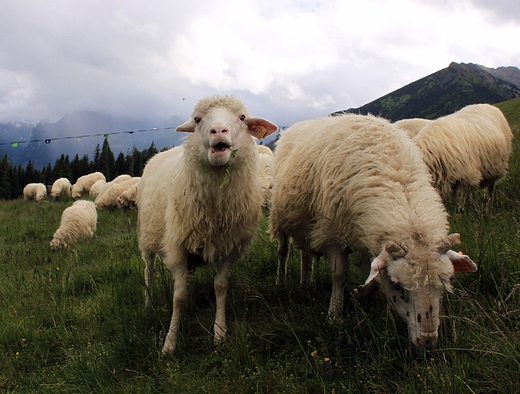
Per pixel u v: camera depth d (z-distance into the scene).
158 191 4.65
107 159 56.69
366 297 3.86
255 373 3.06
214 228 4.03
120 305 5.14
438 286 2.82
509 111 34.06
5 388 3.64
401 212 3.15
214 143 3.49
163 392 3.23
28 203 20.78
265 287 4.81
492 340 2.78
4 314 5.21
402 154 3.63
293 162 4.46
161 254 4.79
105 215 13.82
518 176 8.27
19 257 8.51
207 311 4.60
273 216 4.92
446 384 2.48
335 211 3.83
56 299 5.69
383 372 2.85
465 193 6.62
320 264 5.58
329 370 2.88
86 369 3.66
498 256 3.90
